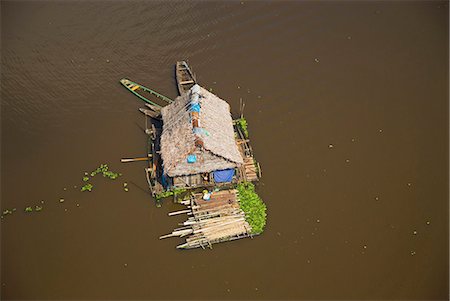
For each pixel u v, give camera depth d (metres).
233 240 29.58
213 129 30.88
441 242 30.05
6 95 37.84
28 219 30.52
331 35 43.50
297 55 41.69
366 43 42.78
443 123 36.75
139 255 28.83
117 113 36.62
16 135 35.09
